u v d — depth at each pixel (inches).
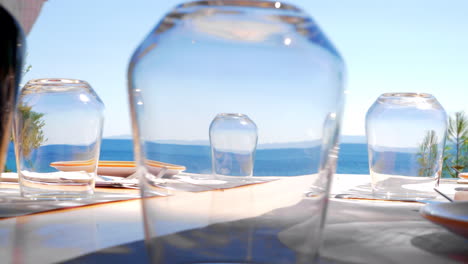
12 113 10.8
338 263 9.5
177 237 7.2
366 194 23.0
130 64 7.9
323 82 7.4
